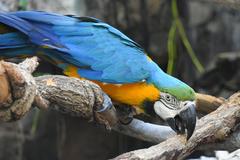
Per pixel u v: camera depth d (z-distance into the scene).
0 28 9.12
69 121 18.05
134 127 9.05
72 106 7.24
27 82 6.05
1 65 5.83
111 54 9.59
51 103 7.11
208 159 10.35
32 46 9.20
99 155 18.11
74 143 18.09
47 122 18.16
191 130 8.48
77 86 7.22
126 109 9.75
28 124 18.16
